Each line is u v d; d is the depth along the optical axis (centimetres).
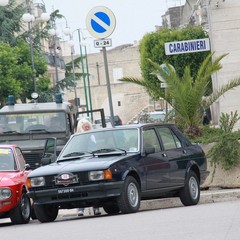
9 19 11888
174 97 4434
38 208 3234
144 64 10381
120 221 2797
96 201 3181
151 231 2356
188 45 5084
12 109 4891
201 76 4488
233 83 4541
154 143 3381
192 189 3541
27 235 2612
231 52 6394
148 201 3712
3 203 3391
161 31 10400
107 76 3762
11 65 9412
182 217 2739
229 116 4266
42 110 4872
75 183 3138
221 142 4100
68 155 3341
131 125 3381
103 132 3372
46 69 10881
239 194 3734
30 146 4784
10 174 3516
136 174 3216
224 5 6391
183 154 3522
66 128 4834
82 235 2416
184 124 4434
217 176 4122
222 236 2109
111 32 3762
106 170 3111
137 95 19062
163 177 3362
